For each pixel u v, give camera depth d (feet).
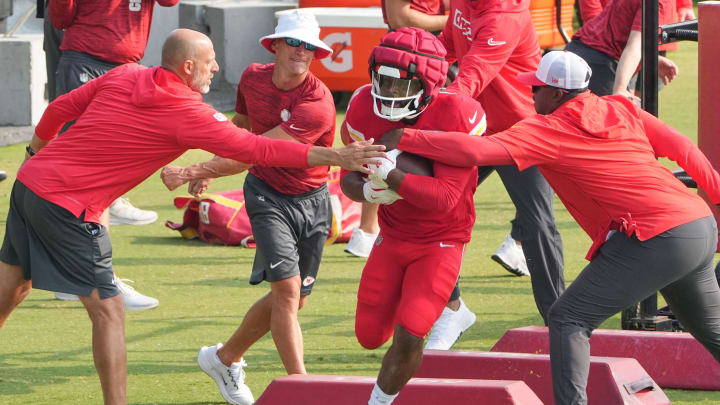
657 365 67.67
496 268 99.76
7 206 123.03
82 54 100.12
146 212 119.14
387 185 55.93
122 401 60.34
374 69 56.34
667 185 56.44
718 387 66.90
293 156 56.54
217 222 108.99
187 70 58.44
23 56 156.76
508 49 72.13
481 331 81.15
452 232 59.06
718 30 95.86
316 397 59.16
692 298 58.39
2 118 158.30
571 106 56.49
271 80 67.87
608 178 55.93
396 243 59.72
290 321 65.98
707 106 97.60
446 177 56.18
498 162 55.47
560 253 76.59
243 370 73.41
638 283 55.52
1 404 66.03
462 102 57.57
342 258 104.73
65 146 59.26
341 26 174.60
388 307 60.70
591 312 55.93
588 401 59.72
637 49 80.48
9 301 63.77
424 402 57.16
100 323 60.29
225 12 188.55
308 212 68.18
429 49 55.72
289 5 192.03
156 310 87.92
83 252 59.57
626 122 57.41
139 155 58.80
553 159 55.88
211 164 64.59
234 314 86.63
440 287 57.67
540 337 69.41
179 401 67.05
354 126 59.31
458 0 76.48
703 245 55.98
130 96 58.65
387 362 56.29
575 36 91.66
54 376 71.61
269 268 65.98
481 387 56.39
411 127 58.13
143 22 101.91
